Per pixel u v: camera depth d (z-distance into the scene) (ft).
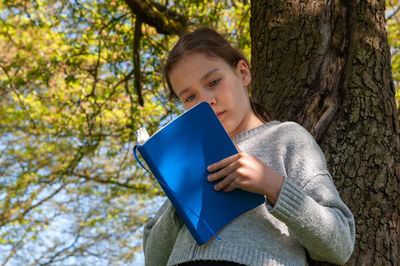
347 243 4.40
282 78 7.14
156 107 23.86
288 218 4.16
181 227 5.10
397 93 21.01
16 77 21.34
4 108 26.35
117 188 26.13
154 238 5.32
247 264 4.22
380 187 5.98
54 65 20.63
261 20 7.85
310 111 6.64
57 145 26.96
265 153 4.93
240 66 5.68
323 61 6.96
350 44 7.04
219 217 4.36
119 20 19.24
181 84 5.31
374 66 6.80
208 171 4.40
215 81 5.24
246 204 4.43
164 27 17.48
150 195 26.99
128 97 23.47
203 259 4.34
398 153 6.30
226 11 21.42
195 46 5.32
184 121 4.40
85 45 20.63
